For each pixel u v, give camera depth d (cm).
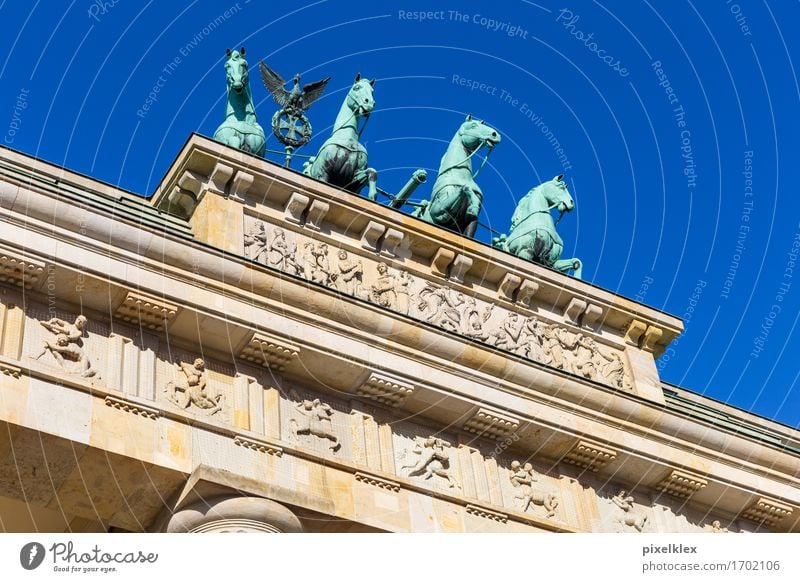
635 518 6662
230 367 5966
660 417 6712
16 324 5556
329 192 6512
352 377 6106
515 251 7231
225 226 6269
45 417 5369
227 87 6944
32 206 5634
